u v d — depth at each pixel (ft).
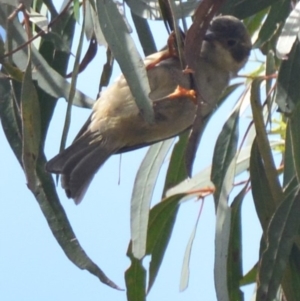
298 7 18.56
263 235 20.47
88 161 20.06
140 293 22.33
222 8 20.03
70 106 17.42
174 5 16.46
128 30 16.62
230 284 22.21
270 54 22.04
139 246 21.68
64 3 21.71
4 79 19.54
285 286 20.71
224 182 21.17
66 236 17.70
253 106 20.51
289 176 20.83
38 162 18.29
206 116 21.49
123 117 20.15
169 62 19.70
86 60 20.39
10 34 18.04
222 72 21.62
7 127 19.44
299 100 18.79
